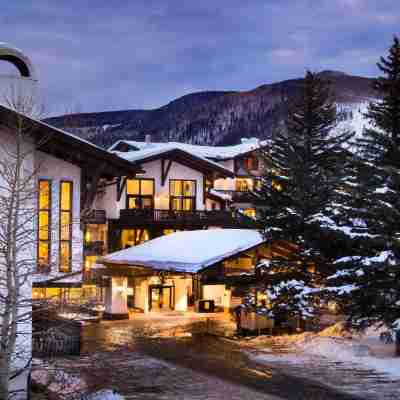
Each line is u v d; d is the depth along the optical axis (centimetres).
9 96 1655
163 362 2325
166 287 4022
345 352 2450
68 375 1884
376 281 2375
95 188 1950
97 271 3450
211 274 3033
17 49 1697
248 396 1836
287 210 3067
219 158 5125
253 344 2748
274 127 4109
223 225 4534
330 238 2769
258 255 3175
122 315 3609
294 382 2022
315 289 2852
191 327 3306
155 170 4453
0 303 1438
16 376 1400
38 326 1648
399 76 2836
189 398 1805
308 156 3484
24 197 1405
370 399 1816
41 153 1889
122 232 4409
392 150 2580
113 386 1925
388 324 2422
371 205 2548
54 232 1936
